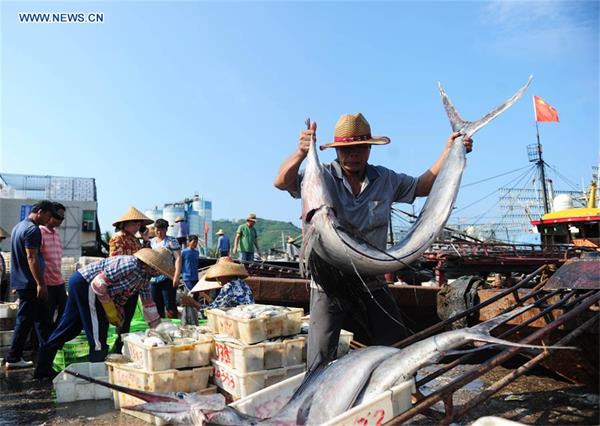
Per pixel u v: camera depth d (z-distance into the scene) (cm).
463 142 388
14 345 645
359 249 338
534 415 405
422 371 567
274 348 457
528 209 3419
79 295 548
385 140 387
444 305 588
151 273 570
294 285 702
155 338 467
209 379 489
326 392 328
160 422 412
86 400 503
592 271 399
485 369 301
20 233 636
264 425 321
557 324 321
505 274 1367
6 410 472
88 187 1727
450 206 363
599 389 442
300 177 393
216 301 586
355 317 411
